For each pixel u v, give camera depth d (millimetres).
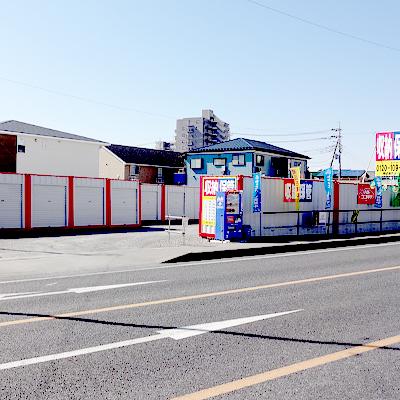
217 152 44719
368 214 21062
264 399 3428
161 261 11023
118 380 3791
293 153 47312
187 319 5742
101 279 8719
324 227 19047
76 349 4582
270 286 8008
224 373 3945
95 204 23781
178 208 31406
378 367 4098
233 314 5984
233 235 15555
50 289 7727
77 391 3572
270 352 4492
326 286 8016
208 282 8398
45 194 21844
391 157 25453
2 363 4191
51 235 20016
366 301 6777
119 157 47688
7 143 31141
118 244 15711
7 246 15273
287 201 17797
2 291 7566
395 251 13914
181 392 3557
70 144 34781
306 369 4043
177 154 55219
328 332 5164
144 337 4984
